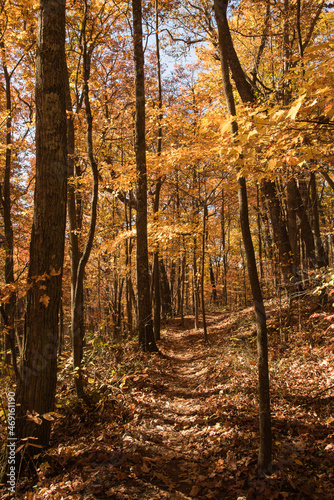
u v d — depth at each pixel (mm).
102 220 13570
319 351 5969
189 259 15734
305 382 4965
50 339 3539
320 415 3928
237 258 22859
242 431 3961
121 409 4836
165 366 7824
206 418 4605
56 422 4605
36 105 3584
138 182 8469
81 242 10625
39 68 3562
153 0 10125
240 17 10133
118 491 3020
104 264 13453
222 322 14406
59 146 3602
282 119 2363
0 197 8023
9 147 8289
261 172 3209
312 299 8039
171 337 13586
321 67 2271
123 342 10281
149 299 8734
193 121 8023
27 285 3357
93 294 16359
